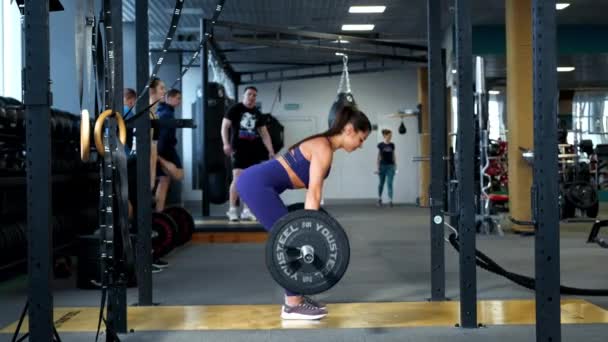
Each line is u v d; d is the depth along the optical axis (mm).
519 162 8969
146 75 4293
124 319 3559
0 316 4090
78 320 3867
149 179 4301
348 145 3752
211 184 10094
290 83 18266
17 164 5688
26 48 2473
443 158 4359
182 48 15242
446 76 13117
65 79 8133
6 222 5590
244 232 8070
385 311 4059
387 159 16062
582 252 6934
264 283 5137
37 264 2500
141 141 4285
